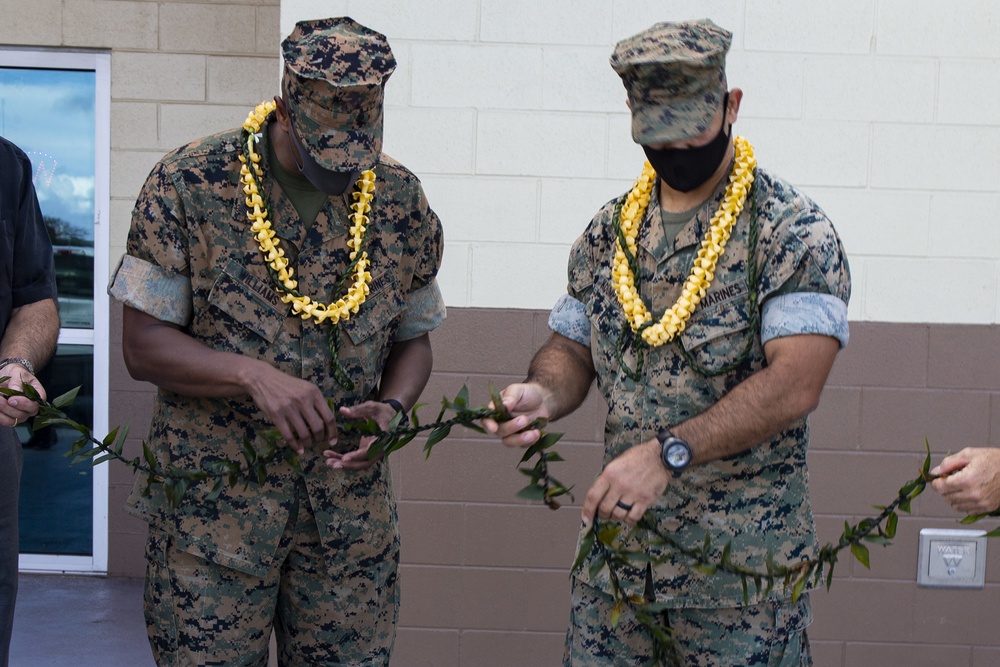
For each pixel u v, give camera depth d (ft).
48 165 15.60
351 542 7.82
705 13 10.85
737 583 6.94
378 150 7.04
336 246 7.59
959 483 6.20
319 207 7.54
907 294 11.02
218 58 15.47
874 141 10.90
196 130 15.53
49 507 15.76
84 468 15.66
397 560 8.29
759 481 6.98
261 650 7.81
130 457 15.53
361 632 8.04
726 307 6.87
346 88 6.72
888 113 10.87
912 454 11.09
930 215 10.95
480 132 10.96
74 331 15.65
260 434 7.53
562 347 7.73
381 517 8.04
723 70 6.63
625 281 7.15
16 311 8.71
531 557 11.20
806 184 10.96
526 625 11.25
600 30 10.87
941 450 11.09
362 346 7.71
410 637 11.27
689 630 7.09
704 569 6.36
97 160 15.52
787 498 7.05
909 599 11.18
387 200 7.81
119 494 15.64
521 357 11.10
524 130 10.96
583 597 7.45
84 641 13.19
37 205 8.96
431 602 11.25
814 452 11.11
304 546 7.78
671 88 6.46
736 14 10.83
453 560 11.21
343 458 7.27
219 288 7.36
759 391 6.53
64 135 15.57
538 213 11.03
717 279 6.90
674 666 7.32
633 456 6.53
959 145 10.89
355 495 7.83
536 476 6.64
